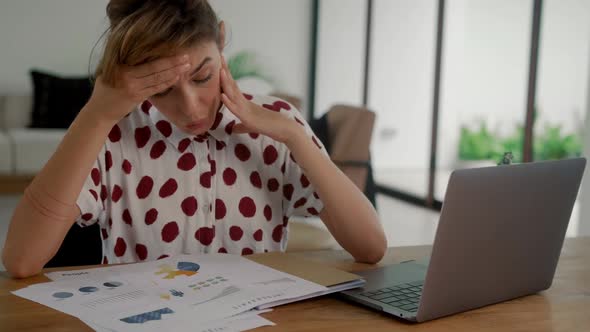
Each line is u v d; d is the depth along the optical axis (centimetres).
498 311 95
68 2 556
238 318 85
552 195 97
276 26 627
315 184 122
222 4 609
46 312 85
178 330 79
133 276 100
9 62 548
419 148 542
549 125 385
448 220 83
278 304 90
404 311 89
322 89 640
